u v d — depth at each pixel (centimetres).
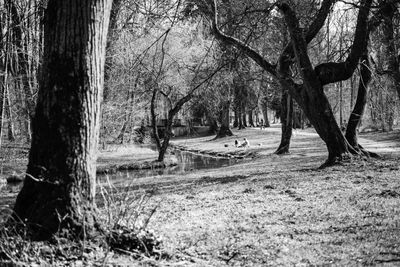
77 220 607
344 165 1736
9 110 2741
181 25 2030
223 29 2091
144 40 3130
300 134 5856
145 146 5116
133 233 632
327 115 1791
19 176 2611
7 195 1839
